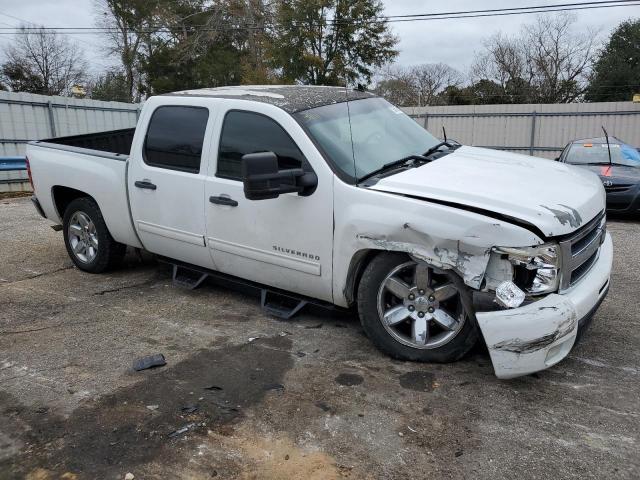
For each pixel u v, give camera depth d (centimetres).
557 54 4756
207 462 272
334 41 3316
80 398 332
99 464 271
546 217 314
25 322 454
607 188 909
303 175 379
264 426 301
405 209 342
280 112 409
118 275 580
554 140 2255
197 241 463
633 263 633
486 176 367
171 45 4184
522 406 317
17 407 323
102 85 4606
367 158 396
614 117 2144
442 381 345
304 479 259
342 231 372
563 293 325
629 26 4600
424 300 360
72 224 589
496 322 313
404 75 5197
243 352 391
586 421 302
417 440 288
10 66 4728
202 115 454
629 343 402
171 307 483
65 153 573
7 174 1420
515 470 264
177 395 334
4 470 268
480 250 319
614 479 257
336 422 304
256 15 3422
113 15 4388
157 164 483
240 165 427
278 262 415
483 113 2341
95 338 420
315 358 380
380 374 356
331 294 398
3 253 682
